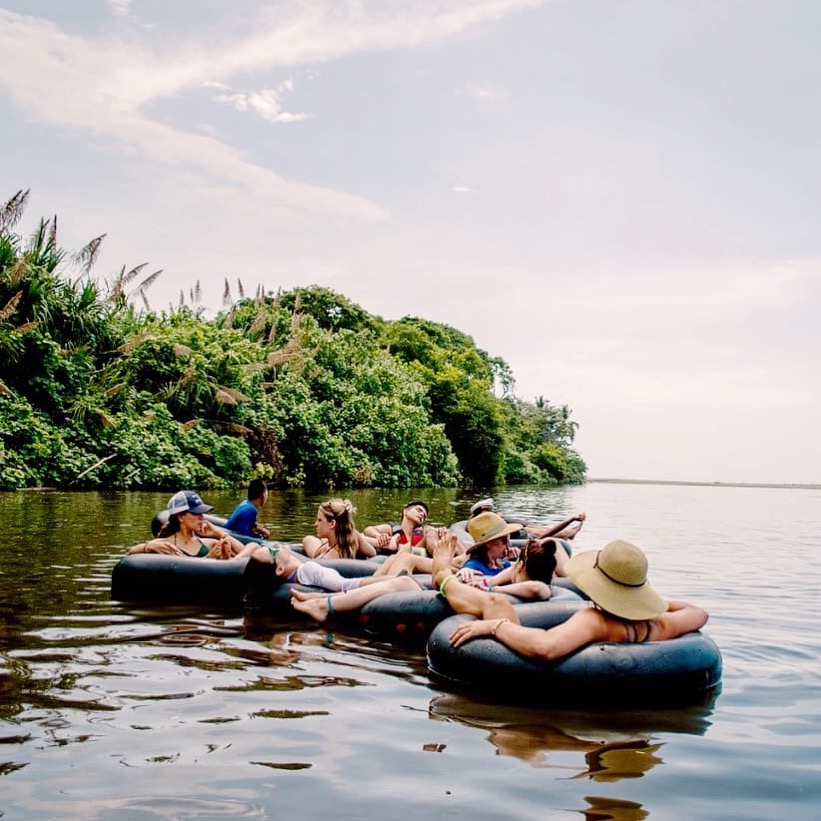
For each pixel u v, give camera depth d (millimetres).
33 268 18812
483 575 5703
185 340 22625
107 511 12367
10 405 17172
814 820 2660
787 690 4168
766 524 17875
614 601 4016
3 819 2451
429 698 3842
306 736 3262
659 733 3459
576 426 84375
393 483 31031
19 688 3697
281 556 5809
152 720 3355
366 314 48594
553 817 2619
